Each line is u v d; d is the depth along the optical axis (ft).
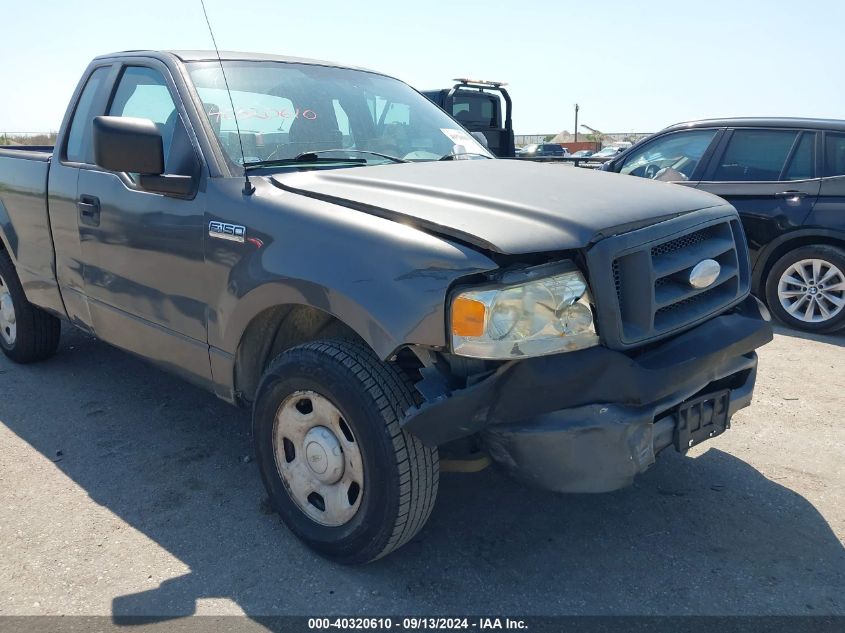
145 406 14.21
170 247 10.52
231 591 8.68
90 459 12.03
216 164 10.12
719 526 10.13
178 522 10.18
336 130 11.84
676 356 8.42
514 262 7.73
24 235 14.61
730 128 21.48
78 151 13.24
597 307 7.89
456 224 7.82
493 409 7.63
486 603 8.50
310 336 10.01
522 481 8.22
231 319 9.62
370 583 8.86
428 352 7.78
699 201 9.80
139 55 12.29
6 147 17.66
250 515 10.37
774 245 20.44
